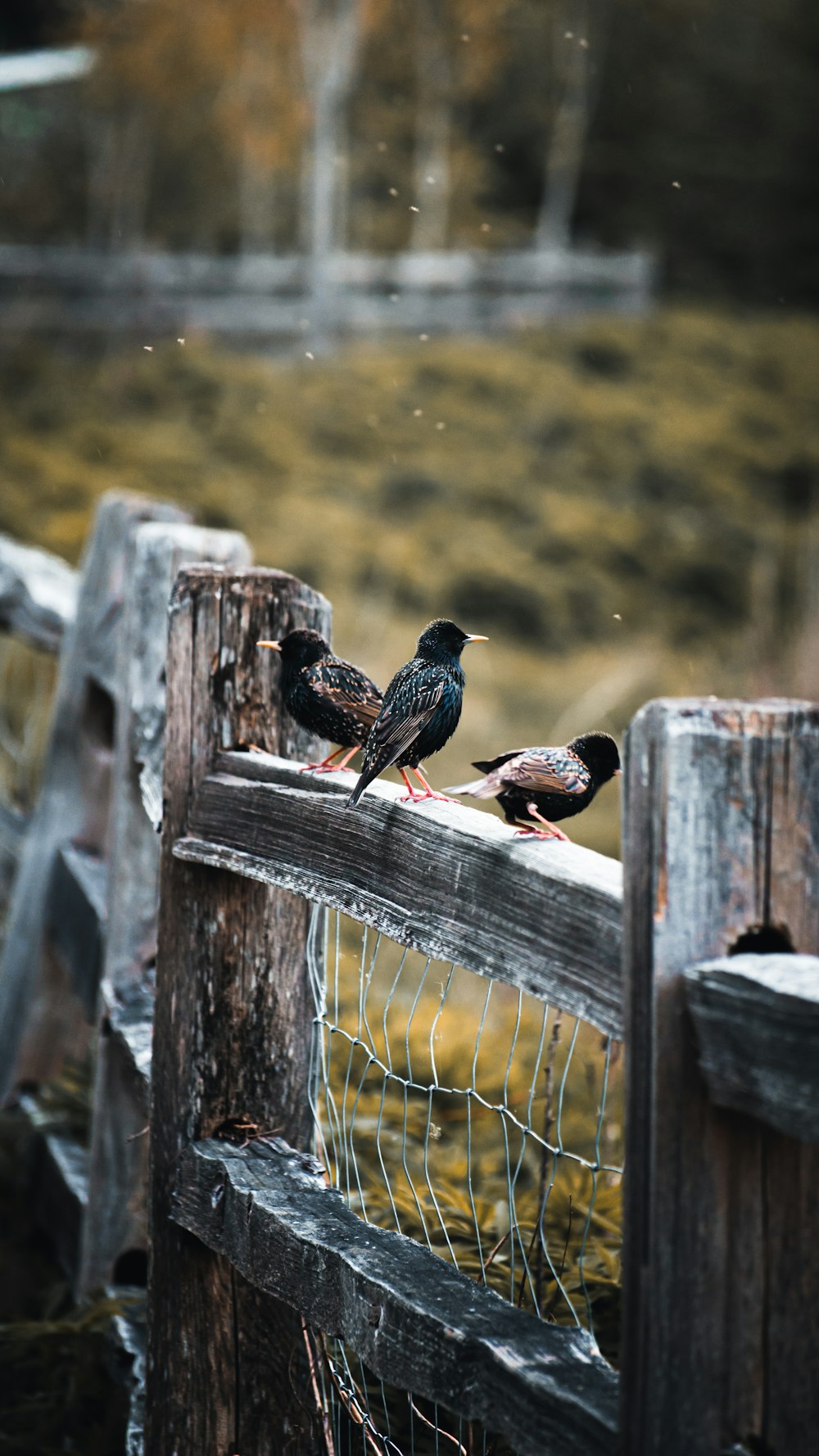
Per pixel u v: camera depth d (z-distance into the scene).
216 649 4.23
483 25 45.38
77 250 40.47
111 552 6.50
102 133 42.22
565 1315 4.48
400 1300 3.05
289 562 24.94
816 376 43.62
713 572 29.66
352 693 3.91
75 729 6.84
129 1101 5.69
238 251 45.59
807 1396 2.41
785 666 13.89
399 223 47.62
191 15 36.19
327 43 38.75
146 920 5.69
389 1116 6.43
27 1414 5.14
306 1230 3.51
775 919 2.34
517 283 43.94
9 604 8.00
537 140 55.97
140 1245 5.71
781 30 59.19
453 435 33.31
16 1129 7.72
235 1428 4.16
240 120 38.62
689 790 2.28
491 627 25.48
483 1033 7.87
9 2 47.06
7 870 8.44
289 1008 4.30
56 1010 7.02
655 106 57.41
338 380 34.94
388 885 3.26
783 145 57.19
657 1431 2.35
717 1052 2.26
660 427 36.25
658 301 48.94
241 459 29.73
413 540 27.30
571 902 2.62
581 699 19.88
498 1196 5.73
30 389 31.47
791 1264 2.39
